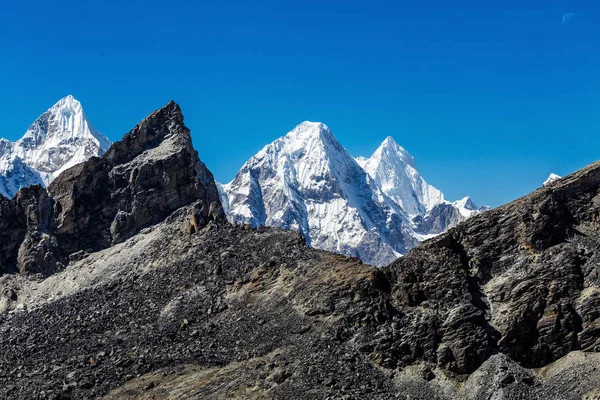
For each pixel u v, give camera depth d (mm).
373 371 198125
